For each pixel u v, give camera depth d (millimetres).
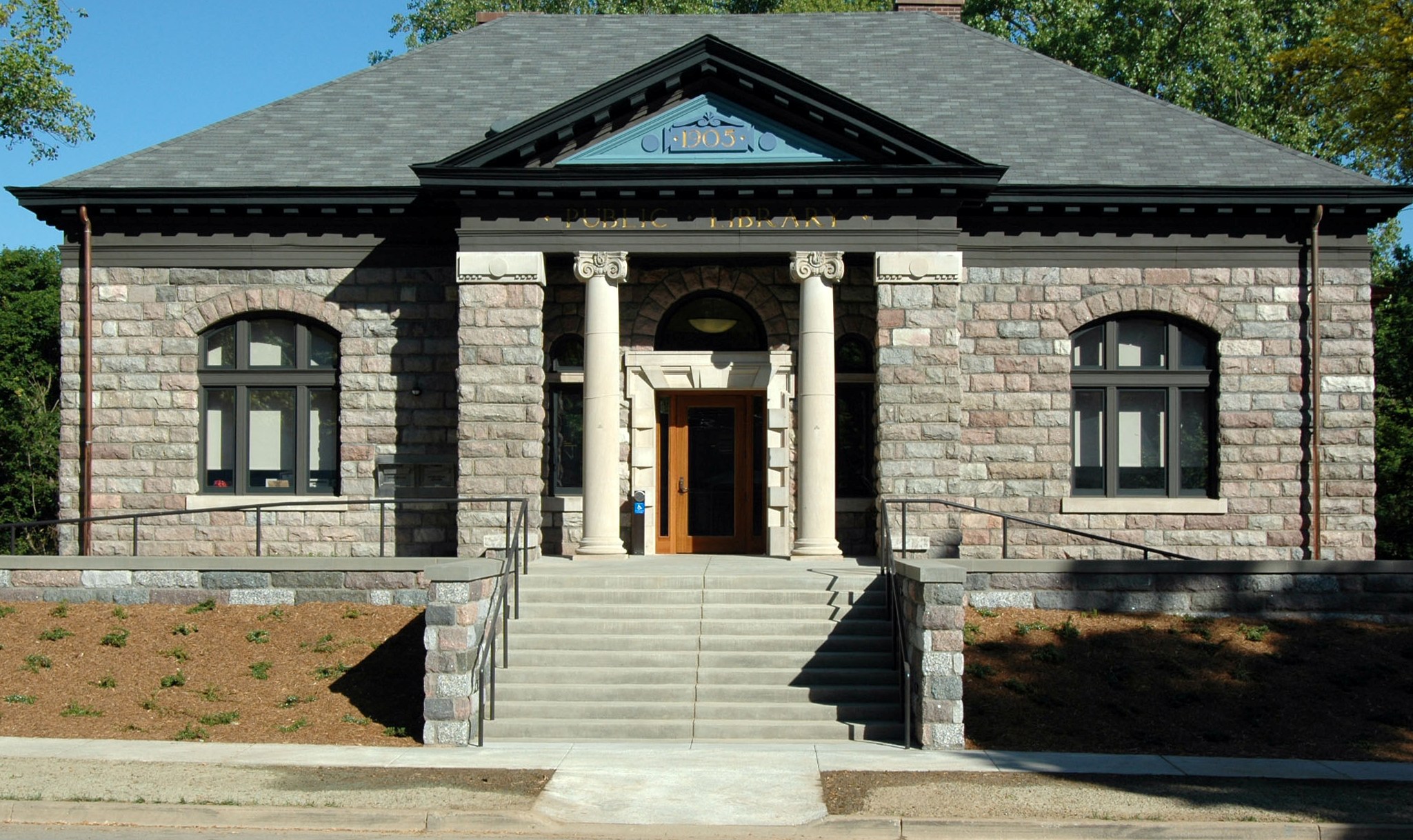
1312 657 16516
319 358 22938
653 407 22500
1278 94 38406
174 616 18141
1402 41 29391
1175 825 10961
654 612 17547
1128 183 21594
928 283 20734
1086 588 17766
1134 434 22578
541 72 25609
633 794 12133
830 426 20719
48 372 42938
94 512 22344
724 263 22469
